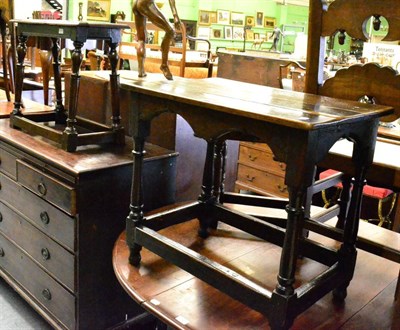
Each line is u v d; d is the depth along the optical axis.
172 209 1.46
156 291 1.19
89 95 2.11
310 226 1.33
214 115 1.00
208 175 1.49
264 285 1.23
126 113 1.96
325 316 1.13
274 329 0.95
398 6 1.25
